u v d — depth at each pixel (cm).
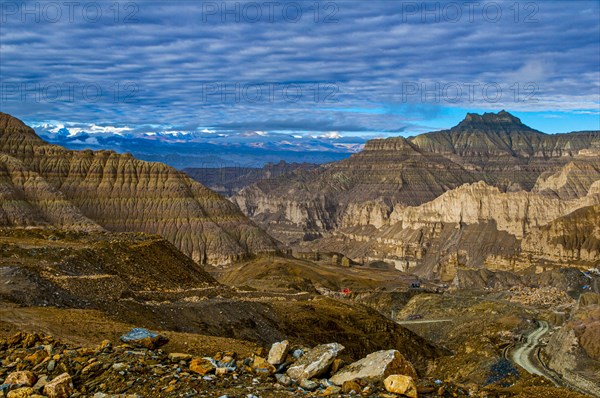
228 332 7656
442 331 15600
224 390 2931
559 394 4459
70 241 9294
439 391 3134
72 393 2939
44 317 4950
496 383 8862
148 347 3838
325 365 3161
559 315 14700
